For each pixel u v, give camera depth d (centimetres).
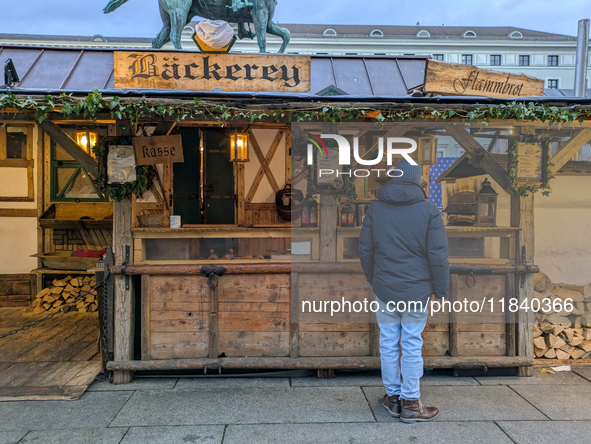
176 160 343
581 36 620
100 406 305
